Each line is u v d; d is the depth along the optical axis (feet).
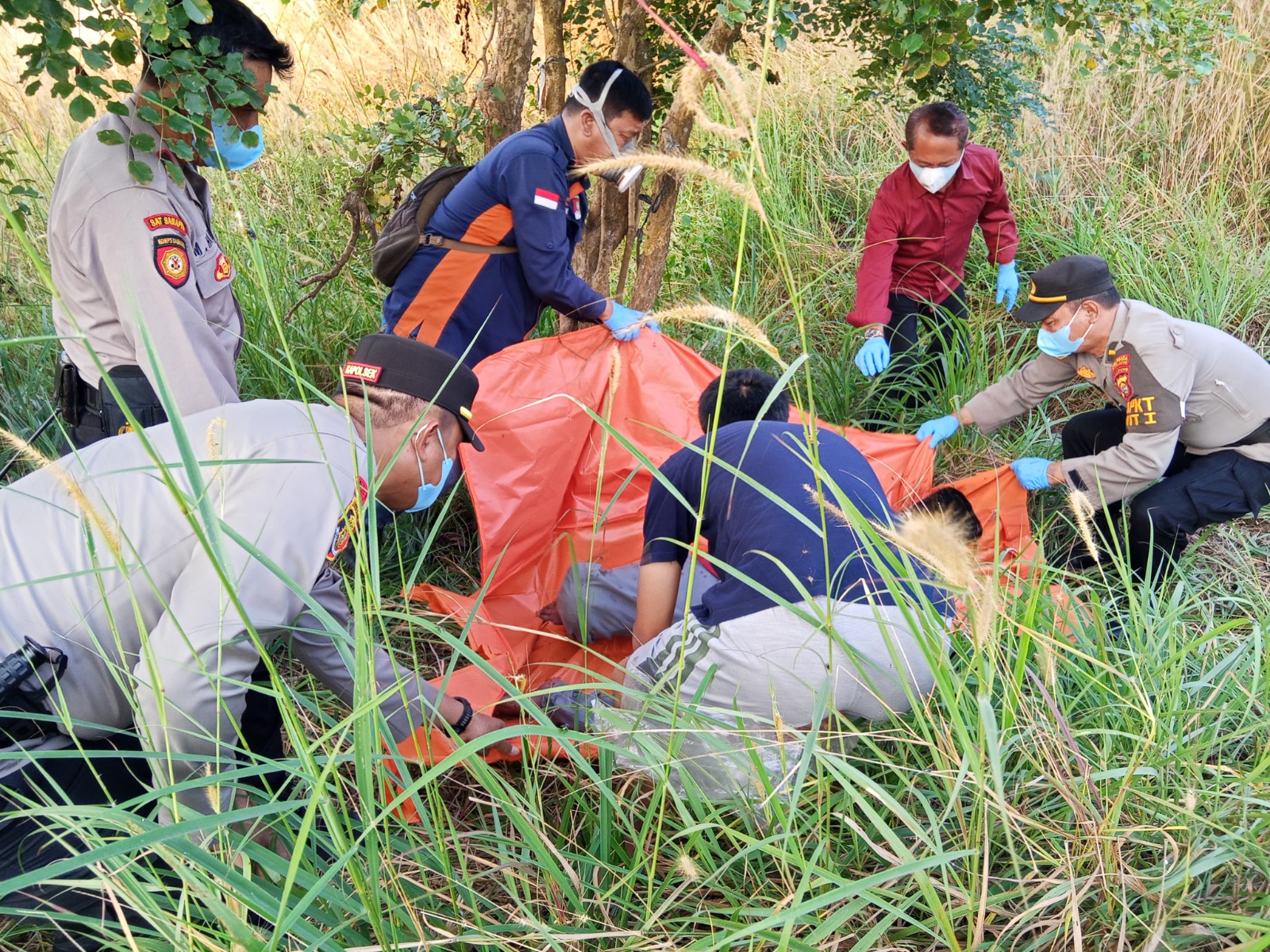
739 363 13.30
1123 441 9.75
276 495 5.38
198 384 7.47
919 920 5.69
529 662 9.57
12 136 15.71
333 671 6.01
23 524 5.51
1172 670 6.73
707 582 9.16
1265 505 10.10
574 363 10.58
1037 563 7.11
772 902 5.66
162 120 7.08
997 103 13.74
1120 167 17.33
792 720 6.76
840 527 6.82
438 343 10.66
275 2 18.80
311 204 15.87
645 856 5.61
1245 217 16.61
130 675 5.03
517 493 10.06
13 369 12.50
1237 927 5.17
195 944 4.78
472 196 10.25
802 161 17.26
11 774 5.33
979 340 13.07
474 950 5.45
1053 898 5.11
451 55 18.42
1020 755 6.60
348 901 4.81
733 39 11.22
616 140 10.06
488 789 5.40
